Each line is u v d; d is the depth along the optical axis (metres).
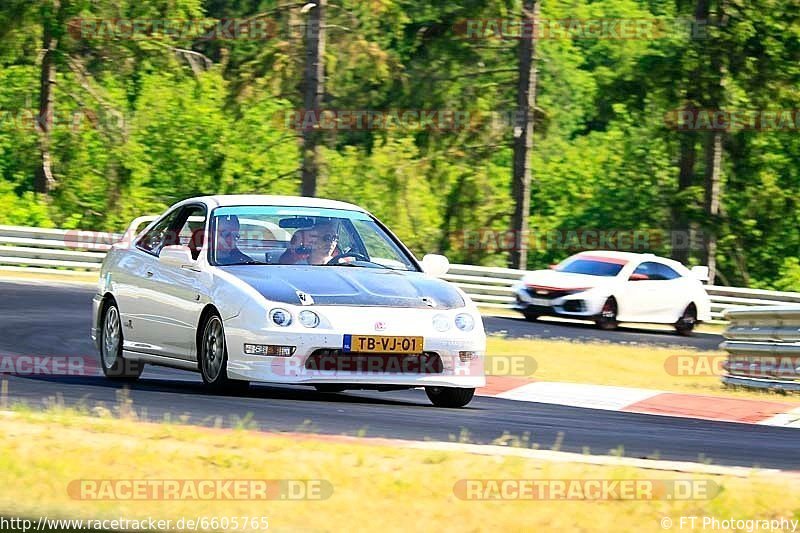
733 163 93.81
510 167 110.88
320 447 16.45
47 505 13.23
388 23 75.69
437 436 19.20
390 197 79.25
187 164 99.75
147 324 24.92
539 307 53.38
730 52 79.75
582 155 115.69
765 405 27.83
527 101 74.44
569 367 34.25
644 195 107.50
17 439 15.85
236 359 22.03
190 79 99.44
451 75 77.06
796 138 92.56
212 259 23.70
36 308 41.75
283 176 84.06
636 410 27.55
